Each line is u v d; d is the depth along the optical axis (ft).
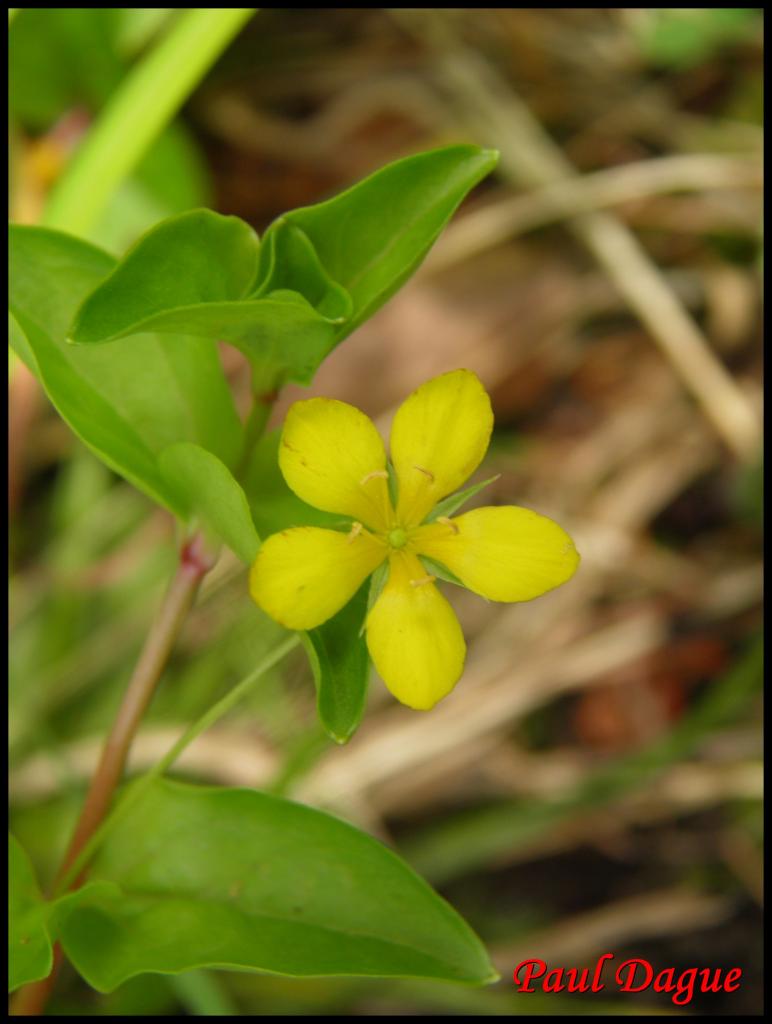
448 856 0.30
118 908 0.20
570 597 0.35
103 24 0.33
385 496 0.19
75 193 0.29
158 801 0.21
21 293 0.21
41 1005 0.22
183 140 0.35
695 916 0.30
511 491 0.36
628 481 0.36
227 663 0.32
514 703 0.32
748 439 0.35
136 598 0.33
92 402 0.20
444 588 0.35
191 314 0.17
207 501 0.19
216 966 0.19
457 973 0.19
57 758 0.30
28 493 0.35
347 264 0.19
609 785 0.31
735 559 0.35
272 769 0.31
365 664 0.19
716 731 0.32
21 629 0.33
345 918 0.20
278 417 0.36
